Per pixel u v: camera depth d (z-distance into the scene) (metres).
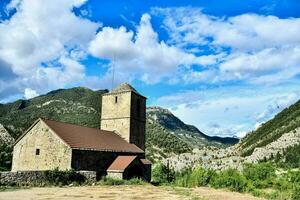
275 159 126.25
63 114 173.25
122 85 58.16
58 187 33.50
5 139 110.38
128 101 56.06
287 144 144.00
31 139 42.56
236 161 119.50
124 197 27.00
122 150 47.88
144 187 36.91
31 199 24.08
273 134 186.12
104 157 44.12
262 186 38.31
